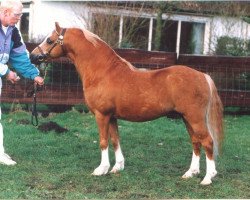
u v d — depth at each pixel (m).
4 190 5.86
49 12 17.09
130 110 6.40
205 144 6.24
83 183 6.25
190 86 6.18
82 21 16.62
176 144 8.88
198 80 6.23
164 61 11.93
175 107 6.26
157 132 9.92
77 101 11.75
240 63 12.30
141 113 6.38
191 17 19.20
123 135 9.52
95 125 10.50
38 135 9.11
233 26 18.25
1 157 7.10
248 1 18.52
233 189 6.15
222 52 16.25
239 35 18.36
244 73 12.34
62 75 11.66
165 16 18.83
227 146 8.74
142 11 17.44
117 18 16.34
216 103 6.31
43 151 7.91
